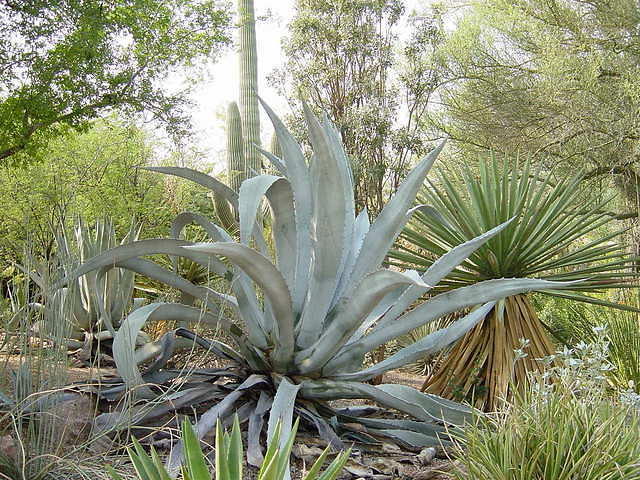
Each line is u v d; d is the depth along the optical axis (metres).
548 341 4.92
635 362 5.42
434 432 3.92
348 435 3.92
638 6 10.27
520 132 11.68
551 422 2.86
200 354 5.03
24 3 9.79
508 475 2.75
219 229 4.20
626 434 2.87
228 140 16.45
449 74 12.38
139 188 12.56
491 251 5.02
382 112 13.55
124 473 2.97
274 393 4.02
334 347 3.82
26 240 3.61
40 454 2.93
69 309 3.37
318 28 14.60
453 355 5.02
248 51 18.14
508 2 11.20
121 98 11.21
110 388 4.01
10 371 3.79
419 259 5.30
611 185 11.39
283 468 2.04
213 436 3.71
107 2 10.62
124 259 3.89
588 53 10.64
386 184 14.73
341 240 3.78
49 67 10.16
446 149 12.91
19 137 10.23
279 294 3.57
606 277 5.15
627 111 9.98
